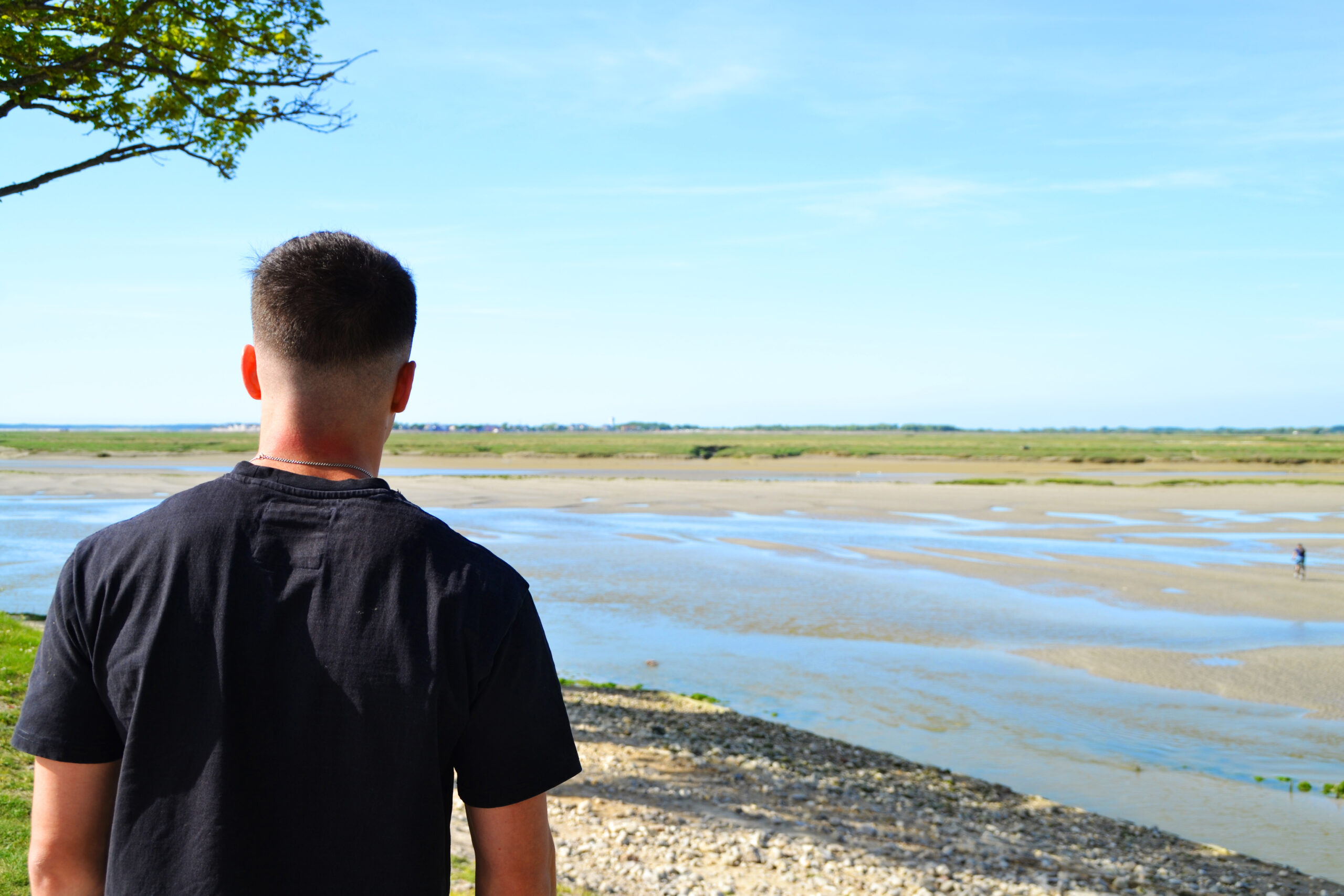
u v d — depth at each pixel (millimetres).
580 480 71688
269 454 1572
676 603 23094
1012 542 35188
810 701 15500
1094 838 10117
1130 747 13445
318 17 9852
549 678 1511
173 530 1424
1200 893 8672
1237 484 69688
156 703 1343
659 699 14977
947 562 29938
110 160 9320
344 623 1380
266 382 1590
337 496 1472
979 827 10133
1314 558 31203
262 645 1363
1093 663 17906
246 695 1348
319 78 10000
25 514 40062
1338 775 12438
